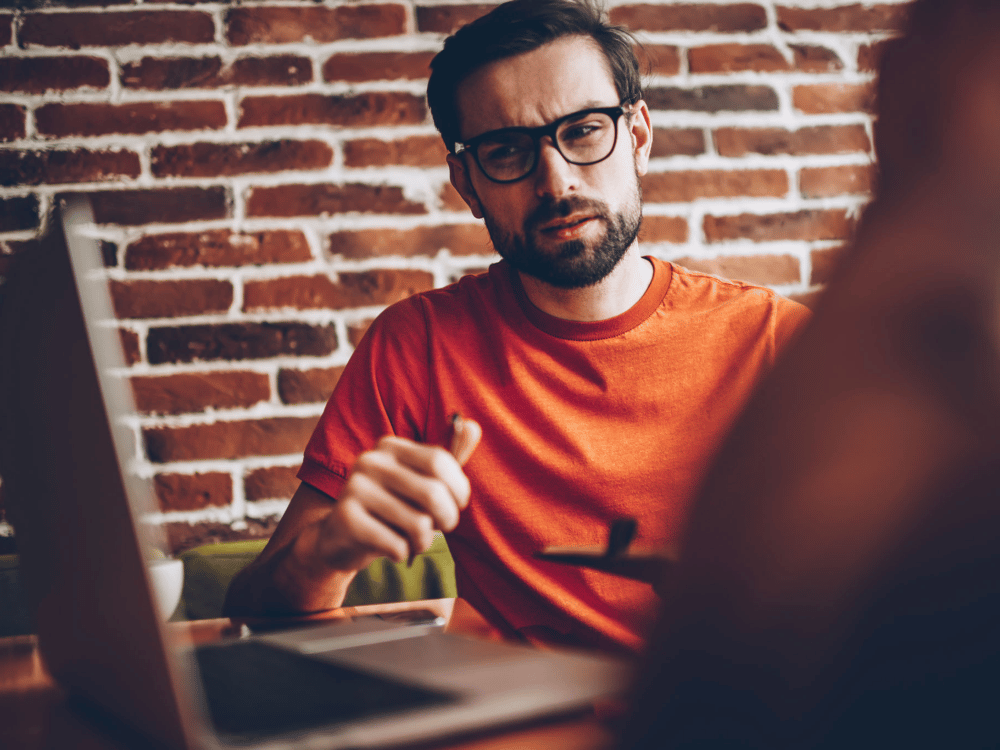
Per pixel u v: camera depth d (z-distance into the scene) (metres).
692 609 0.20
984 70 0.21
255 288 1.32
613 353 0.95
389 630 0.53
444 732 0.34
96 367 0.32
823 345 0.21
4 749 0.38
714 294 1.01
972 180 0.20
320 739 0.32
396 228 1.35
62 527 0.39
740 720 0.19
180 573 0.73
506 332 0.98
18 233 1.28
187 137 1.32
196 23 1.33
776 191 1.43
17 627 0.94
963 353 0.18
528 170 0.92
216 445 1.29
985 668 0.17
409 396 0.96
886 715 0.17
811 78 1.44
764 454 0.21
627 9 1.41
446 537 0.95
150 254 1.30
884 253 0.21
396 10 1.37
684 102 1.41
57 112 1.30
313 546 0.62
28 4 1.30
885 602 0.17
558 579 0.87
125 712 0.36
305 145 1.34
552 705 0.36
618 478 0.90
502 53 0.91
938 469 0.17
